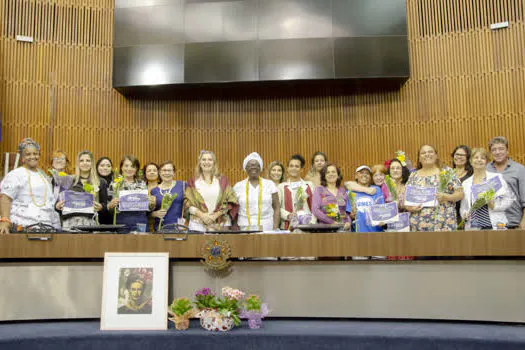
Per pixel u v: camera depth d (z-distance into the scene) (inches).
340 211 171.0
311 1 328.5
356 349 102.4
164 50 332.2
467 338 100.0
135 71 333.1
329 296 114.8
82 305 115.6
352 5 327.3
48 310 114.8
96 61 349.7
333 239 113.9
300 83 331.9
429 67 339.0
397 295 113.1
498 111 321.4
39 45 340.2
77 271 116.4
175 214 173.6
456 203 163.0
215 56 328.2
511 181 163.2
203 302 112.4
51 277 115.8
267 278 116.3
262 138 358.6
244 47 327.0
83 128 343.0
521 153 314.2
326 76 322.0
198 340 105.7
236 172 356.5
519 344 97.6
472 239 110.0
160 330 109.4
